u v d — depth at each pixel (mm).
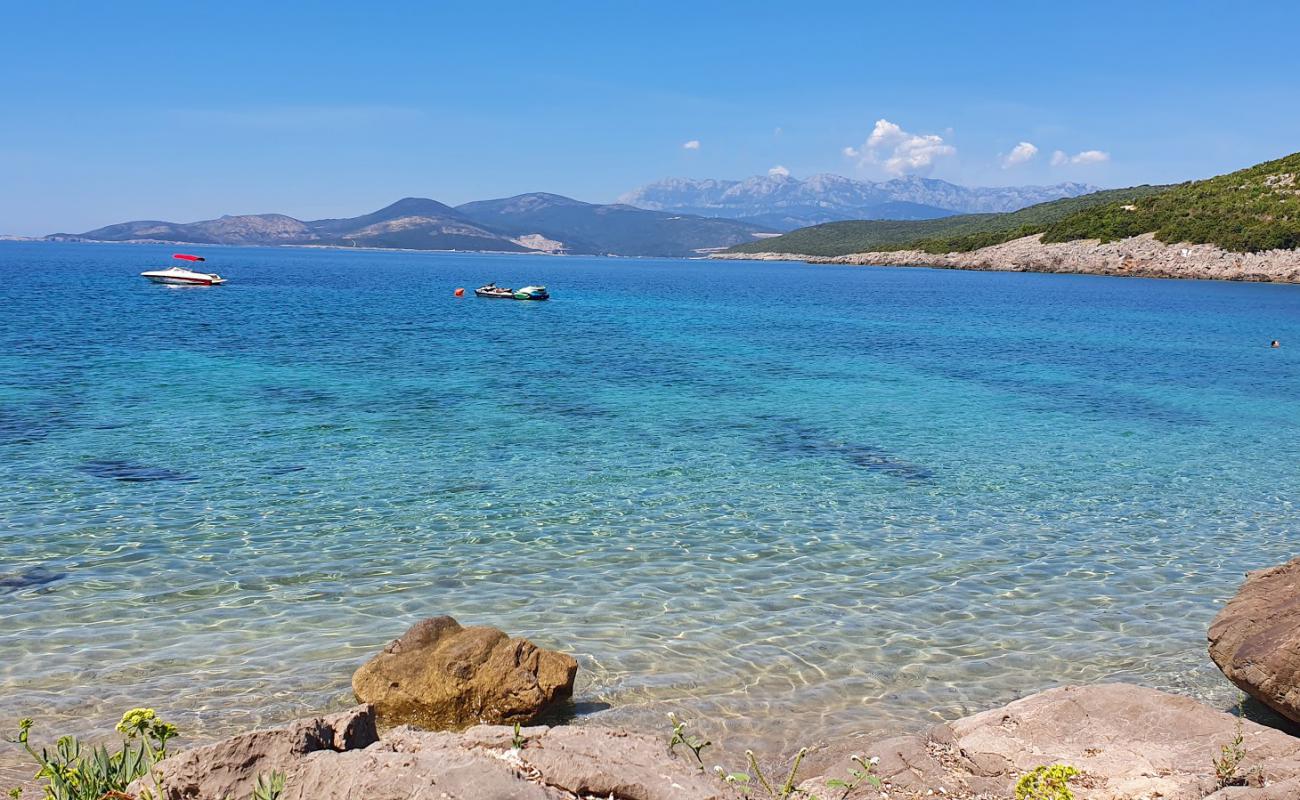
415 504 18734
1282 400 36625
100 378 33188
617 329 64375
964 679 11656
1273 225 145750
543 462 22719
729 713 10555
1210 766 8148
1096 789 7906
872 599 14406
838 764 8633
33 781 8398
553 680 10508
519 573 15055
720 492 20500
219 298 85125
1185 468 24297
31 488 18844
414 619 13062
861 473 22688
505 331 59875
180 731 9742
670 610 13688
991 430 28812
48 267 156000
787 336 60969
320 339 50219
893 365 45375
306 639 12258
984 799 7926
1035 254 181125
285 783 6062
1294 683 9492
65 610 12984
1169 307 92938
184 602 13422
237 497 18781
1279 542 18016
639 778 6082
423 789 5480
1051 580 15523
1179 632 13398
